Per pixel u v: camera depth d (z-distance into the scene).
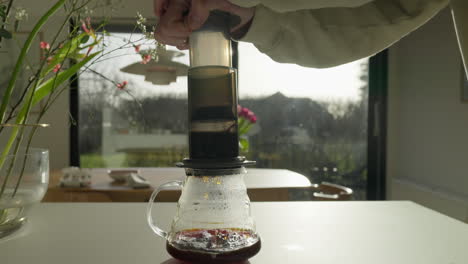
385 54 3.78
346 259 0.54
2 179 0.62
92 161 3.67
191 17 0.45
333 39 0.66
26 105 0.64
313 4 0.43
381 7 0.65
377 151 3.83
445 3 0.62
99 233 0.65
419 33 3.40
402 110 3.72
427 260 0.53
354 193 3.86
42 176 0.67
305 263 0.52
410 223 0.72
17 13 0.67
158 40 0.53
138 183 1.87
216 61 0.47
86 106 3.61
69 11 0.65
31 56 2.94
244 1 0.43
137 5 3.33
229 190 0.49
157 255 0.55
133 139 3.70
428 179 3.27
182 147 3.73
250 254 0.46
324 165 3.84
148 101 3.68
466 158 2.78
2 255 0.55
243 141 2.47
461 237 0.64
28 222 0.72
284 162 3.82
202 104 0.44
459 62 2.84
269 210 0.83
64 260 0.53
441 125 3.09
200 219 0.48
